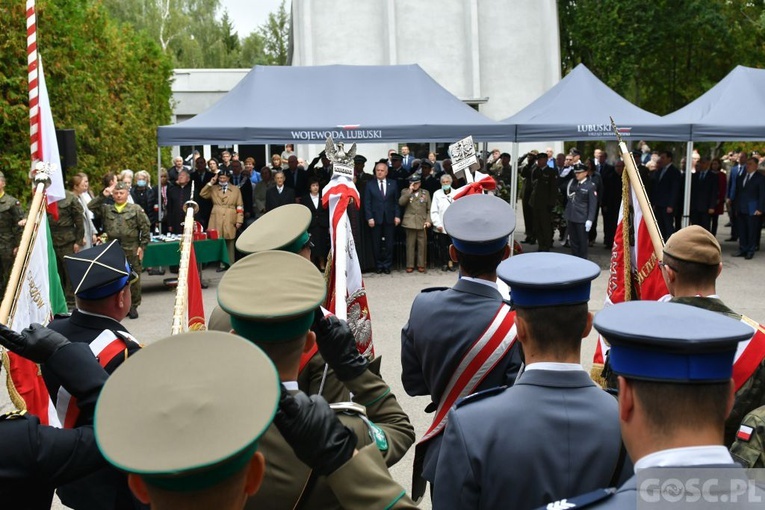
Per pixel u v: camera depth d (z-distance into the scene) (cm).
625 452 229
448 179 1479
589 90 1645
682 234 334
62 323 355
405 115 1561
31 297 477
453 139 1511
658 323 159
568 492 224
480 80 2956
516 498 226
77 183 1163
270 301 215
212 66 6344
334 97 1586
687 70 3419
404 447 252
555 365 237
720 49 3288
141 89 2538
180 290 442
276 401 145
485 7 2955
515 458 227
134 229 1116
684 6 3080
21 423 229
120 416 143
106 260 354
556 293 232
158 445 139
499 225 350
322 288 222
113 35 2361
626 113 1595
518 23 2967
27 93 1369
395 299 1253
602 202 1811
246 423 142
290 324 213
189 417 142
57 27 1482
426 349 353
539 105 1705
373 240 1497
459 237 348
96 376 247
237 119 1516
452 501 232
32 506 236
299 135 1480
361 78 1634
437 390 353
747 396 316
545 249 1661
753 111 1594
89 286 346
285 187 1477
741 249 1669
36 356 246
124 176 1363
